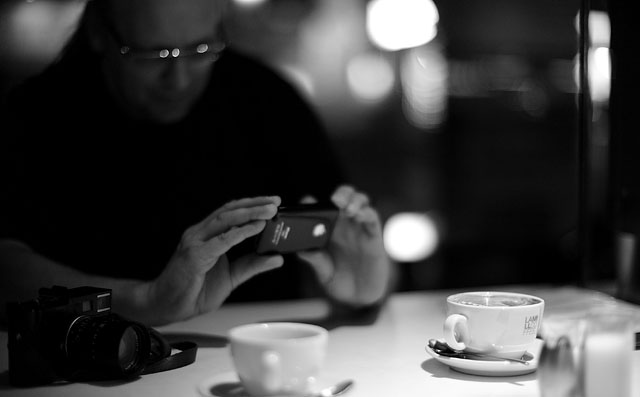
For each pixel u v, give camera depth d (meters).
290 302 1.65
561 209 3.51
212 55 1.98
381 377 1.04
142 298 1.33
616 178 1.43
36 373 1.02
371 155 3.48
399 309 1.55
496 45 3.47
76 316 1.04
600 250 1.83
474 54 3.47
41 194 1.88
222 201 2.01
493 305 1.05
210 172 2.01
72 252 1.90
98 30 1.90
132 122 1.94
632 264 1.54
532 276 3.43
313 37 3.27
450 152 3.57
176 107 1.96
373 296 1.53
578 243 1.72
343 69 3.37
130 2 1.85
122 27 1.87
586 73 1.46
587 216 1.70
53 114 1.90
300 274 2.07
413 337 1.29
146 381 1.04
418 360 1.13
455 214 3.54
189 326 1.40
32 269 1.45
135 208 1.95
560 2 1.83
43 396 0.98
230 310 1.55
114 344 1.00
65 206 1.90
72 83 1.91
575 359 0.84
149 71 1.89
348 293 1.52
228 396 0.91
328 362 1.12
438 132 3.54
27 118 1.89
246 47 3.12
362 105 3.44
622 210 1.42
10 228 1.85
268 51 3.19
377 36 2.57
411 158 3.52
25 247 1.52
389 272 1.62
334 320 1.45
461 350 1.04
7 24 1.97
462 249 3.46
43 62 2.00
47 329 1.03
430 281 3.21
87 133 1.91
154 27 1.88
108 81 1.91
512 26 3.44
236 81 2.05
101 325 1.03
